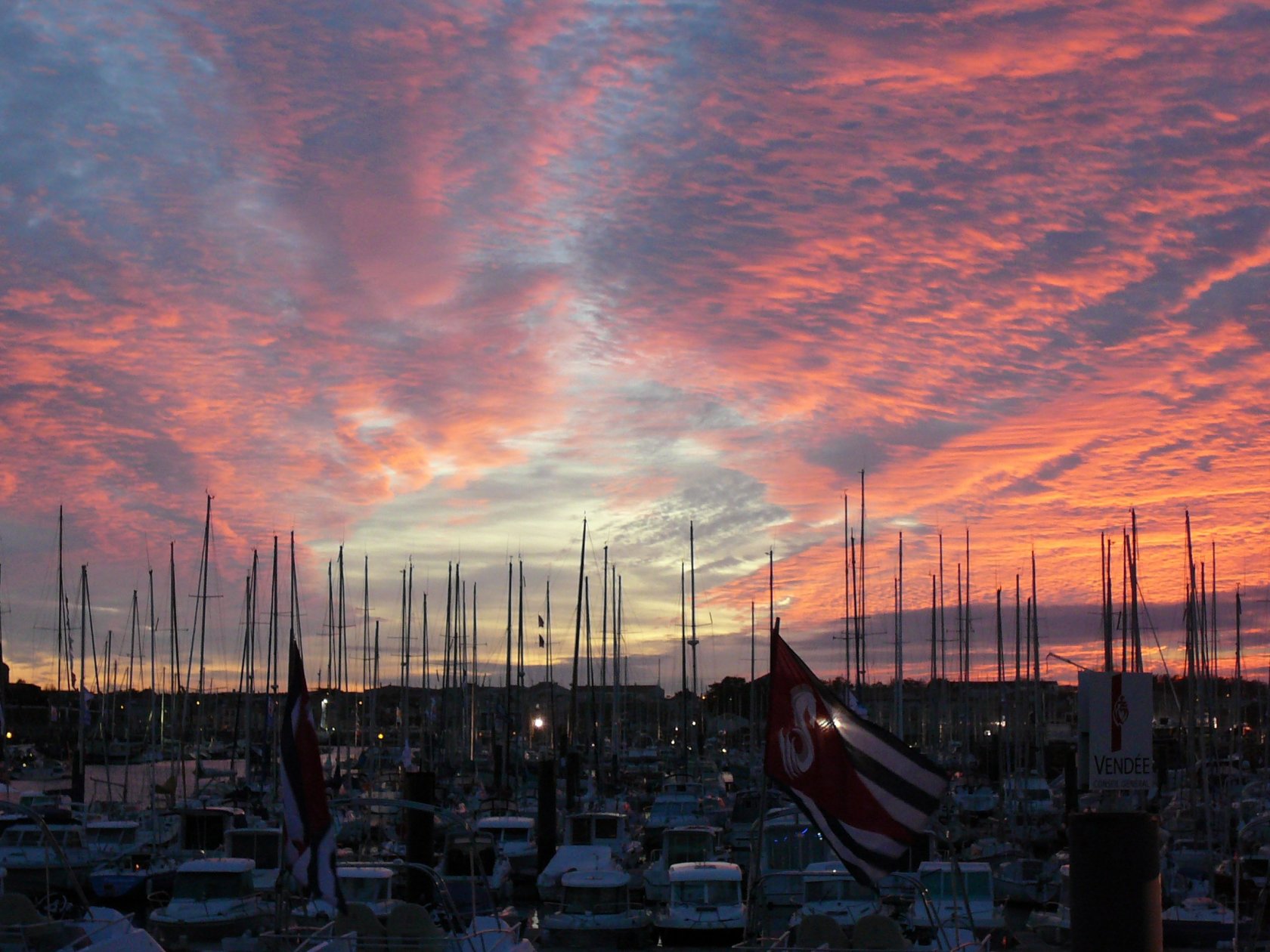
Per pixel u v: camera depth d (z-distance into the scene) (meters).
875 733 17.83
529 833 53.47
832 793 17.80
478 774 87.56
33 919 24.17
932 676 89.94
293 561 74.31
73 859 47.41
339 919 26.14
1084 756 18.05
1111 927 14.85
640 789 85.81
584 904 39.72
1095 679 18.16
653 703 150.38
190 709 122.12
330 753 98.00
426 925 25.67
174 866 48.03
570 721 82.38
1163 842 51.25
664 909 39.81
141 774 108.25
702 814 59.16
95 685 90.50
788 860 40.56
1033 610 77.88
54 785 97.12
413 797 38.50
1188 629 64.00
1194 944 37.53
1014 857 53.78
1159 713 84.56
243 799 68.50
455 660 106.69
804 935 24.27
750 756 102.00
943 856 46.44
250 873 40.78
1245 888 42.94
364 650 102.25
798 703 18.28
